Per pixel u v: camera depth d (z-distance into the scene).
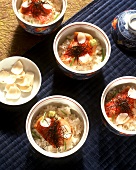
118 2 0.59
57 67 0.54
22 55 0.54
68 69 0.50
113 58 0.55
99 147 0.51
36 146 0.46
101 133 0.51
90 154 0.50
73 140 0.49
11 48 0.55
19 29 0.56
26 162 0.49
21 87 0.51
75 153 0.50
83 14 0.57
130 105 0.51
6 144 0.50
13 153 0.49
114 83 0.51
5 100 0.51
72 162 0.50
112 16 0.58
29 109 0.52
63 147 0.48
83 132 0.48
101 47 0.54
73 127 0.49
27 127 0.47
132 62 0.55
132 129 0.50
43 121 0.48
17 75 0.52
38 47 0.55
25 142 0.50
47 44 0.55
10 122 0.51
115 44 0.56
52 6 0.55
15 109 0.51
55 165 0.49
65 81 0.54
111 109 0.50
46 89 0.53
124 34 0.54
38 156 0.50
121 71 0.55
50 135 0.48
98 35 0.53
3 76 0.52
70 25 0.52
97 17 0.57
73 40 0.53
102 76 0.54
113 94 0.52
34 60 0.54
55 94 0.53
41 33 0.54
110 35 0.57
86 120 0.48
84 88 0.53
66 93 0.53
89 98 0.53
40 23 0.54
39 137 0.49
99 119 0.52
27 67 0.52
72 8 0.58
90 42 0.52
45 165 0.49
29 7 0.54
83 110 0.48
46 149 0.48
